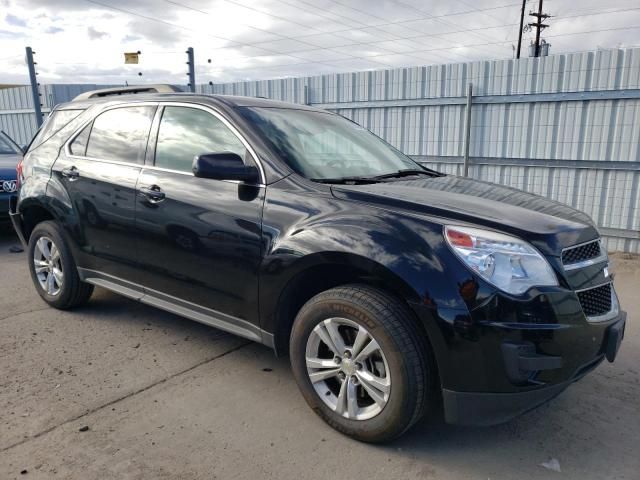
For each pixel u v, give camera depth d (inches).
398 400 102.0
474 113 313.7
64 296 177.2
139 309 187.0
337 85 363.9
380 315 102.2
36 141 188.7
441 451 109.4
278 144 130.1
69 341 159.0
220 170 118.5
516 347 95.6
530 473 103.3
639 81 262.7
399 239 102.6
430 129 331.6
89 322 174.2
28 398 125.3
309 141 140.6
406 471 102.6
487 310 95.6
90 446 107.0
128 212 148.3
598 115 277.0
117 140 159.2
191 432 113.1
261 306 122.6
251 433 113.4
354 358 108.3
